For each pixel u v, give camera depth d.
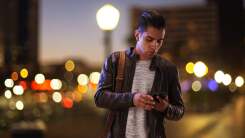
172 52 49.31
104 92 4.46
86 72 86.44
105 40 16.84
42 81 32.25
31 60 35.03
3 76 28.95
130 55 4.57
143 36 4.44
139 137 4.45
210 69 56.38
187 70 48.47
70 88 46.50
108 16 14.20
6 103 27.45
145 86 4.51
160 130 4.54
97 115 32.16
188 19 50.56
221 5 41.53
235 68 58.53
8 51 29.08
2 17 76.50
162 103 4.39
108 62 4.61
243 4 39.84
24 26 82.12
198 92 39.59
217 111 39.12
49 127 24.59
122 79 4.52
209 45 52.28
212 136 20.88
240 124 26.95
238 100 58.09
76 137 20.02
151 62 4.54
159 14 4.43
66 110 32.38
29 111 23.55
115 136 4.50
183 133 21.84
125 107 4.36
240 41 49.34
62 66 70.88
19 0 82.38
